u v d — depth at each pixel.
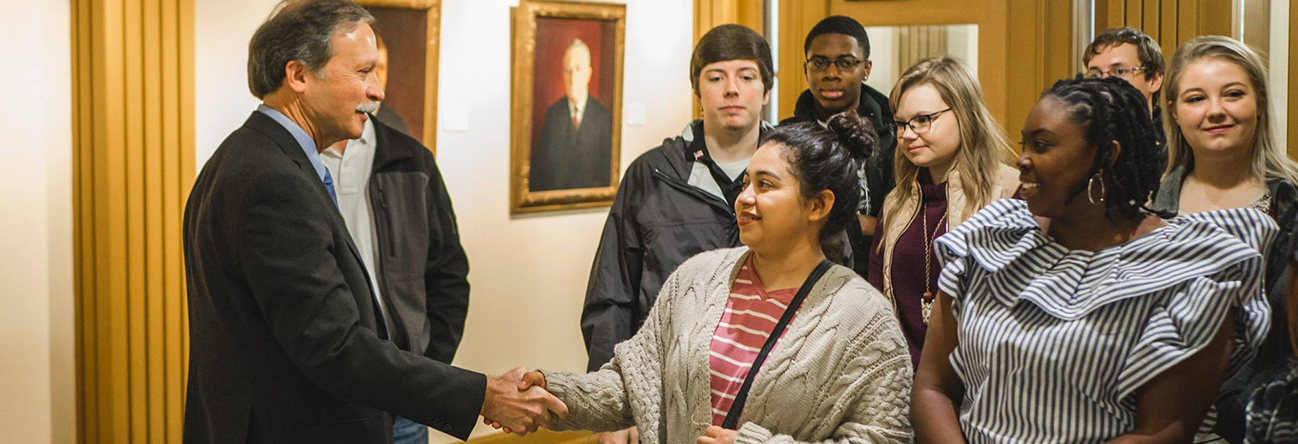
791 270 2.19
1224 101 2.63
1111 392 1.85
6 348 3.66
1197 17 3.96
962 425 2.00
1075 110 1.89
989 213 2.07
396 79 4.25
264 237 2.23
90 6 3.72
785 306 2.16
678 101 5.14
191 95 3.88
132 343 3.87
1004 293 1.96
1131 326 1.83
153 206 3.85
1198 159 2.73
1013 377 1.91
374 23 2.53
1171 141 2.83
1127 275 1.85
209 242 2.31
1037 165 1.92
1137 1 4.10
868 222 3.24
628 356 2.37
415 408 2.37
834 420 2.07
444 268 3.33
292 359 2.27
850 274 2.16
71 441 3.83
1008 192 2.79
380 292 3.15
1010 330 1.92
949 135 2.76
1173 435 1.79
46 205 3.71
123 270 3.82
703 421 2.15
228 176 2.29
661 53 5.05
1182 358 1.76
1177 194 2.79
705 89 3.23
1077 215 1.93
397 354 2.37
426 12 4.30
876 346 2.06
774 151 2.17
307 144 2.45
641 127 5.04
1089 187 1.90
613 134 4.94
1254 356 1.96
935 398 2.06
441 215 3.32
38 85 3.65
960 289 2.05
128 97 3.77
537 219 4.79
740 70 3.20
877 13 4.64
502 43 4.58
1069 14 4.23
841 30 3.70
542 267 4.83
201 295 2.37
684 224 3.20
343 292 2.30
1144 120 1.91
